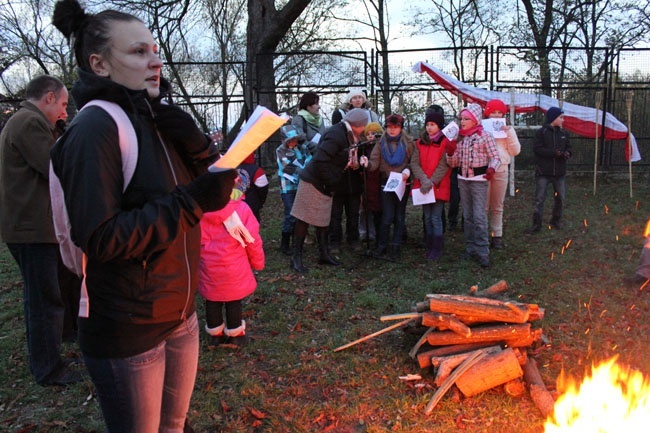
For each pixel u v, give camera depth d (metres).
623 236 7.74
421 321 4.07
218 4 22.08
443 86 13.74
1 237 3.86
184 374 2.23
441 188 6.77
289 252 7.26
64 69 21.91
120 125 1.80
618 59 13.83
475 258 6.77
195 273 2.05
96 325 1.90
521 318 3.70
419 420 3.36
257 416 3.49
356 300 5.41
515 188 12.55
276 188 12.93
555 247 7.29
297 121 7.54
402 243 7.82
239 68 16.16
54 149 1.83
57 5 1.89
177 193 1.79
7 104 14.71
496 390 3.62
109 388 1.96
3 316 5.38
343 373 3.98
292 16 15.08
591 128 13.17
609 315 4.85
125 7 15.72
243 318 5.11
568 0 22.02
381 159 6.88
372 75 13.68
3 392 3.90
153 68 1.94
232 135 14.02
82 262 1.93
